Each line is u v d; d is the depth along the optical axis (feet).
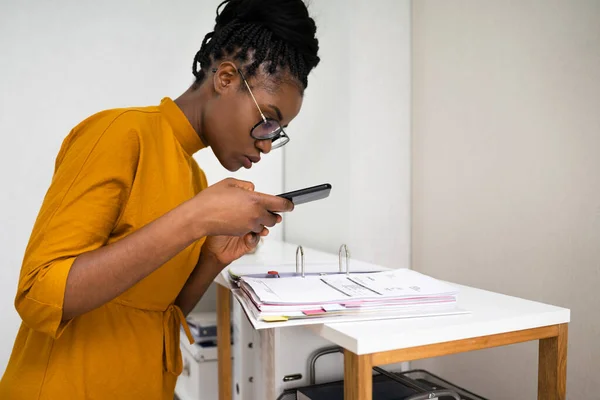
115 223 2.81
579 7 4.13
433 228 6.04
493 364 5.07
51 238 2.44
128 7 7.68
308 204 7.57
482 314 2.93
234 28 3.01
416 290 3.06
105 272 2.36
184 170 3.14
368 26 6.27
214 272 3.64
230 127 3.06
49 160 7.44
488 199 5.14
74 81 7.49
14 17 7.22
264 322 2.69
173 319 3.35
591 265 4.07
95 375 2.84
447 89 5.73
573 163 4.20
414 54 6.36
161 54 7.84
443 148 5.82
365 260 6.29
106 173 2.63
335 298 2.85
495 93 5.02
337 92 6.56
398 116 6.40
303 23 3.07
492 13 5.04
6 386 2.87
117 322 2.94
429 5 6.02
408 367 5.86
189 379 7.02
